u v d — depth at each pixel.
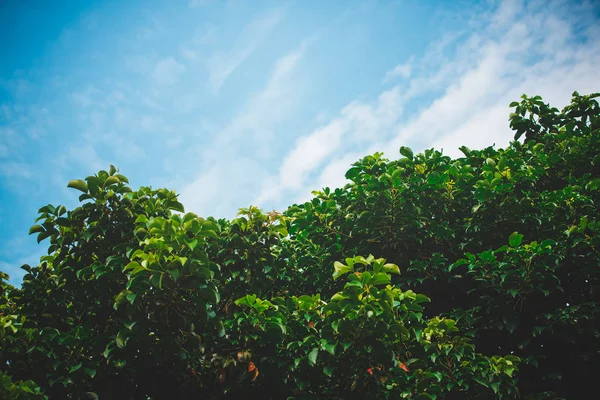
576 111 9.20
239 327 5.41
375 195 7.03
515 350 6.54
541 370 6.20
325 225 7.40
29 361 5.32
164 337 4.95
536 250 6.00
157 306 4.83
